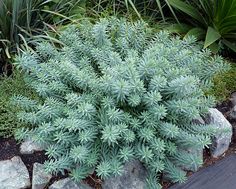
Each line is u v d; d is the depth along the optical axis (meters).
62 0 2.54
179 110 1.83
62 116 1.89
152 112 1.78
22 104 1.97
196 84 2.00
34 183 1.82
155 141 1.76
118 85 1.72
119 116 1.76
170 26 2.60
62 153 1.81
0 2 2.23
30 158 1.90
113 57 1.98
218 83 2.35
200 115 2.10
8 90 2.13
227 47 2.67
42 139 1.80
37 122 1.90
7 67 2.32
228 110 2.29
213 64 2.13
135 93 1.80
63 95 1.99
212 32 2.49
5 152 1.92
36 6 2.43
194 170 2.00
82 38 2.25
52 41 2.26
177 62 2.05
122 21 2.25
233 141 2.17
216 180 1.98
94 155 1.77
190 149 1.97
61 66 1.93
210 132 1.91
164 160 1.85
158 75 1.85
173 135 1.75
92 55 2.09
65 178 1.84
